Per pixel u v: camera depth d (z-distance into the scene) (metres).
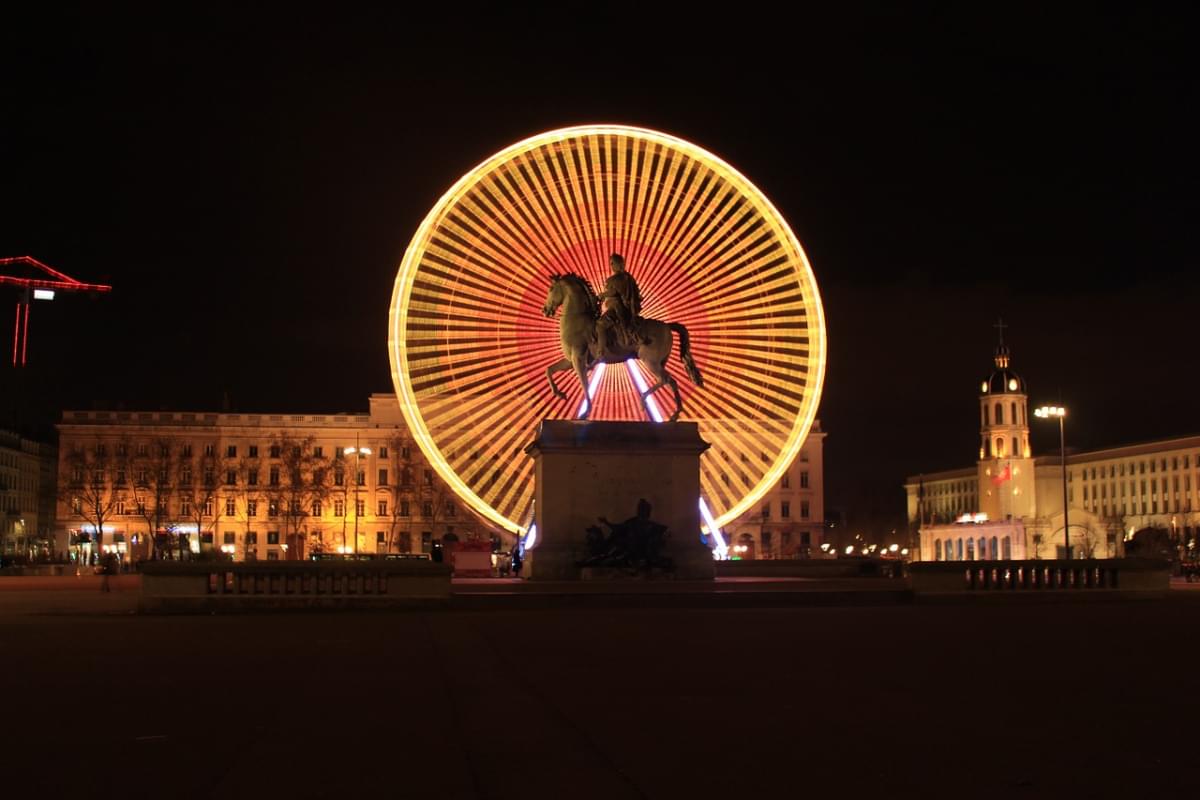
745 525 171.00
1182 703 16.16
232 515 161.75
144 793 11.21
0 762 12.61
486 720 15.00
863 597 38.66
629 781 11.64
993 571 39.59
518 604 37.16
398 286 53.84
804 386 55.53
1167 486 199.12
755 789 11.31
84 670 20.28
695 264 55.94
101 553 140.88
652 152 56.22
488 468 54.22
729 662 21.00
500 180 55.22
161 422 162.50
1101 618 31.77
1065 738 13.71
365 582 36.69
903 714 15.32
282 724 14.78
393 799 10.98
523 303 55.03
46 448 196.25
